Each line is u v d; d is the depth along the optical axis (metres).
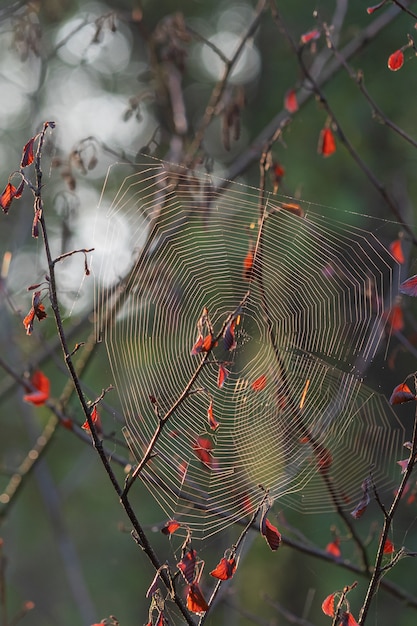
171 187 5.23
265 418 5.21
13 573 13.63
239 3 14.51
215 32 14.70
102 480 16.53
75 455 15.16
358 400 6.36
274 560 10.82
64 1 8.55
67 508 16.27
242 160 7.19
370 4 10.82
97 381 11.00
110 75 15.66
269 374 5.34
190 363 5.34
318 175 10.47
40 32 7.21
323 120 10.55
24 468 6.91
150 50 7.42
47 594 16.81
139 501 15.06
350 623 3.67
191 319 5.39
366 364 5.31
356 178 10.37
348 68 5.24
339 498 5.74
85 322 7.25
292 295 5.40
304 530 9.40
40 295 3.56
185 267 5.48
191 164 6.21
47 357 7.62
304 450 5.13
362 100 10.57
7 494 6.91
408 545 9.60
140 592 16.67
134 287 5.34
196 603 3.54
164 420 3.53
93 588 16.67
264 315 5.43
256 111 12.91
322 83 6.68
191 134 11.76
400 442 7.26
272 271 5.30
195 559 3.61
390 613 9.76
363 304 5.52
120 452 9.97
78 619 16.56
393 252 5.30
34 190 3.48
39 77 8.19
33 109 8.07
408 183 10.23
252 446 5.09
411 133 10.42
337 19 6.80
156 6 14.26
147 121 12.91
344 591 3.79
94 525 16.66
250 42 6.75
